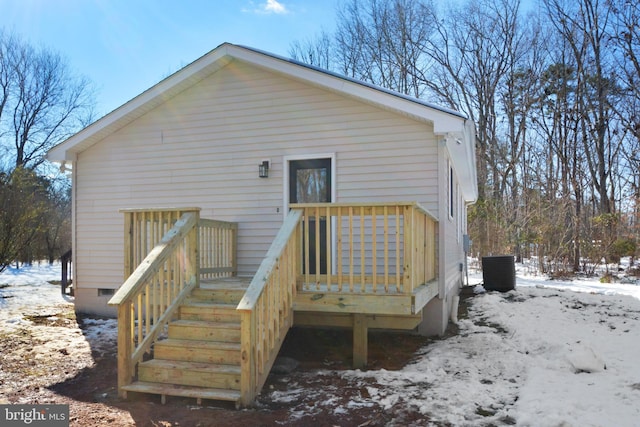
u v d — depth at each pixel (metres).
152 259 4.58
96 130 7.75
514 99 22.58
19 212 10.71
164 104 7.77
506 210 19.56
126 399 4.14
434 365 5.10
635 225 14.52
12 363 5.25
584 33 19.38
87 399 4.15
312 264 6.93
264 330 4.17
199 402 3.95
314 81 6.65
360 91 6.43
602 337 6.12
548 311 7.73
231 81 7.45
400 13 23.77
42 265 17.69
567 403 3.78
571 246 15.48
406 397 4.09
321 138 6.95
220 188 7.42
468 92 23.83
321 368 5.08
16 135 23.17
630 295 9.03
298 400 4.05
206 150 7.52
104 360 5.41
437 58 24.08
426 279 5.68
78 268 8.16
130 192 7.90
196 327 4.69
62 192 22.38
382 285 5.25
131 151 7.92
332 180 6.86
